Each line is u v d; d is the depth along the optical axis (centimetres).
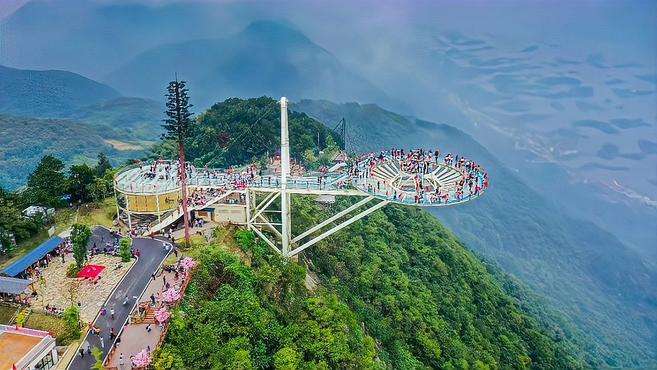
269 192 7662
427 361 7194
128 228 7181
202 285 5438
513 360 8288
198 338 4578
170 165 8144
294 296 6019
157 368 4228
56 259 6159
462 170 7406
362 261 8694
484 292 9925
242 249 6744
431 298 8512
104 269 5875
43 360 4291
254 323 5000
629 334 18200
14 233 6544
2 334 4506
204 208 7412
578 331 13325
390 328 7231
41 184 7862
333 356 5216
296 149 12631
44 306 5134
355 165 7700
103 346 4572
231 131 13188
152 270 5891
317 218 9169
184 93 6419
